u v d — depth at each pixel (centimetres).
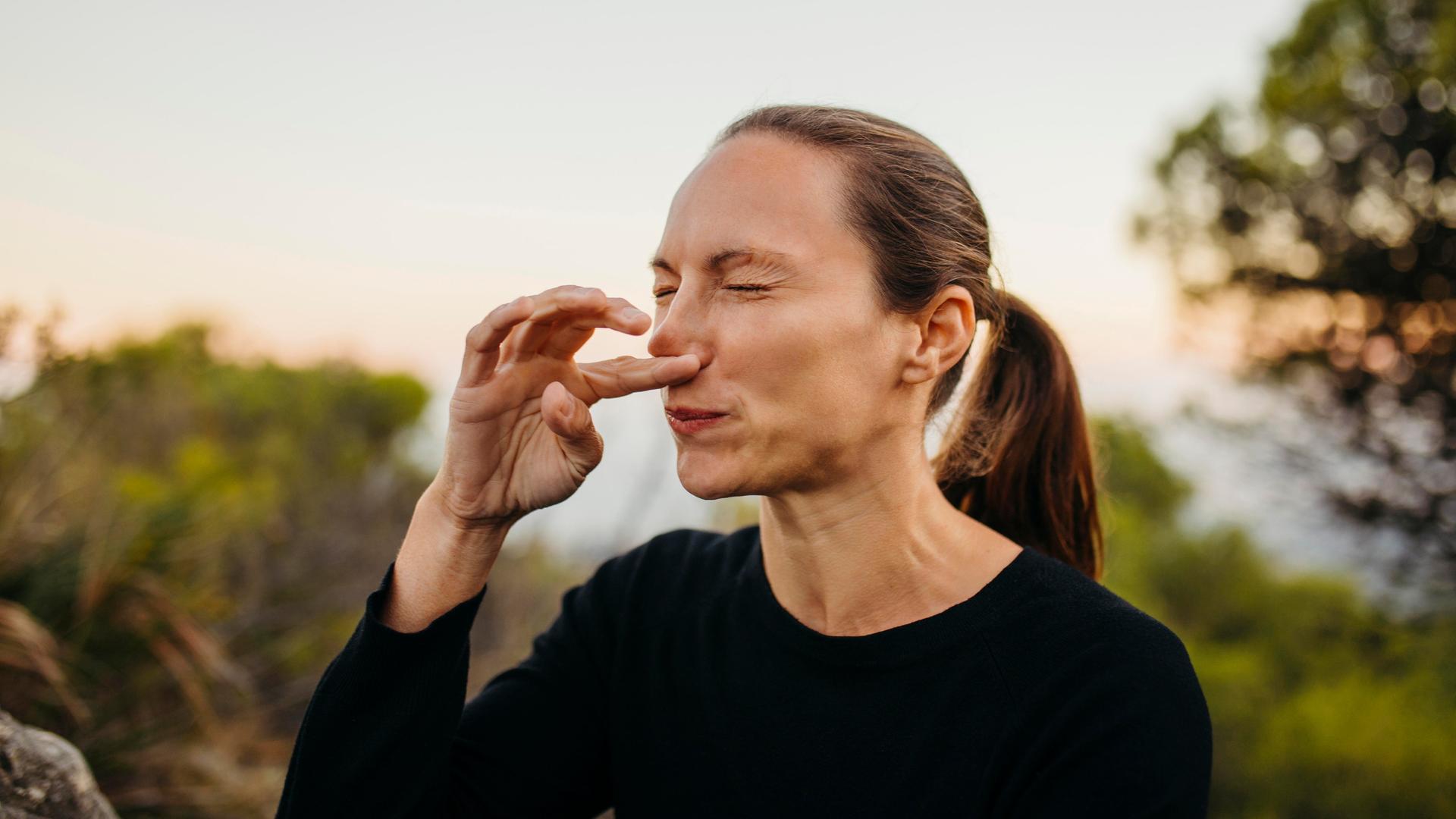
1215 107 979
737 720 109
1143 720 89
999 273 130
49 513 277
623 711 120
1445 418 835
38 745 109
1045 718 94
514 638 442
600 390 102
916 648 100
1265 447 918
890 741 99
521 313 96
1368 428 873
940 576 105
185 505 291
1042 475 135
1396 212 883
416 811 103
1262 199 941
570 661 125
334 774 101
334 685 103
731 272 98
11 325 253
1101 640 95
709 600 120
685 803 111
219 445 562
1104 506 170
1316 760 650
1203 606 862
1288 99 909
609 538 399
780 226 97
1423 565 831
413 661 102
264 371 677
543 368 103
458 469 103
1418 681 704
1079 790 89
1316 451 894
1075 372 136
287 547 459
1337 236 909
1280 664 784
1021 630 98
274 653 356
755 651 111
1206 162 977
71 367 280
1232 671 749
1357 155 884
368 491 586
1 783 102
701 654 115
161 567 268
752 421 98
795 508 105
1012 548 109
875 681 101
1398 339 883
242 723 318
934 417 122
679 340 99
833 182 100
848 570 105
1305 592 833
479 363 100
